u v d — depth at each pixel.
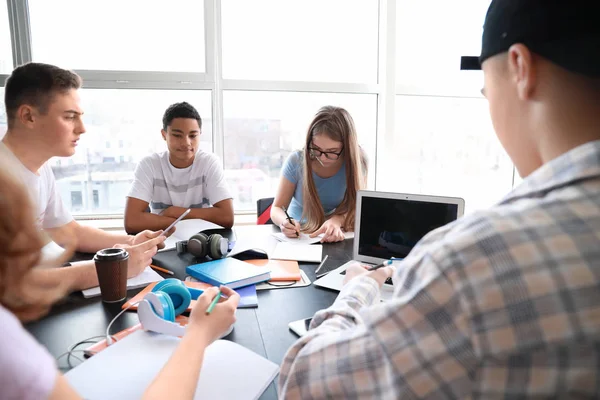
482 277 0.36
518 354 0.35
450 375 0.39
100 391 0.71
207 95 2.90
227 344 0.87
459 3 3.08
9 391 0.38
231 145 3.01
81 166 2.79
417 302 0.41
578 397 0.35
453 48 3.14
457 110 3.25
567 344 0.34
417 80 3.13
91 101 2.74
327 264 1.44
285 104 3.02
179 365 0.65
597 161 0.38
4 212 0.42
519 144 0.45
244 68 2.95
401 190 3.26
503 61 0.44
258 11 2.90
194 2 2.81
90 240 1.60
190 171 2.37
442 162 3.30
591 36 0.37
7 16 2.61
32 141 1.56
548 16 0.39
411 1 3.02
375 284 0.82
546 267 0.35
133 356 0.81
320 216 2.08
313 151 2.07
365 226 1.40
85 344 0.89
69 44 2.71
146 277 1.27
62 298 1.12
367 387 0.48
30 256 0.45
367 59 3.11
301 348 0.60
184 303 1.01
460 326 0.38
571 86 0.39
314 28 2.99
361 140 3.20
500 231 0.37
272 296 1.16
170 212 2.16
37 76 1.50
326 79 3.07
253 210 3.11
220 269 1.28
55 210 1.75
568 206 0.37
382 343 0.43
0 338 0.38
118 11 2.73
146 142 2.87
